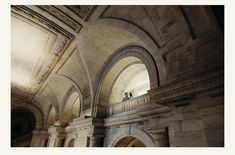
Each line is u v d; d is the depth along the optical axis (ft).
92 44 27.04
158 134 16.06
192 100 11.76
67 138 38.86
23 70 40.09
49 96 50.55
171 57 14.73
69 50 29.53
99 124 25.93
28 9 22.02
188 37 13.01
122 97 29.84
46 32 26.35
